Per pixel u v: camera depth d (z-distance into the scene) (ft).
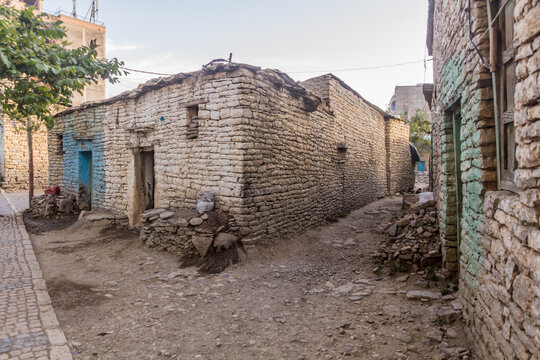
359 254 23.11
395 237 21.27
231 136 22.26
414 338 12.02
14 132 60.80
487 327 9.31
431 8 24.47
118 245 25.52
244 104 21.90
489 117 10.40
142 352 11.51
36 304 14.71
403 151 68.28
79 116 38.88
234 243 21.57
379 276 18.67
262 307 15.11
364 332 12.60
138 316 14.26
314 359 11.00
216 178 23.16
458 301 14.16
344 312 14.40
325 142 33.96
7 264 20.43
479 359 9.86
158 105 27.78
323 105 33.37
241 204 21.88
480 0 10.50
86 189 39.65
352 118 42.65
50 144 46.03
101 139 35.37
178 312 14.65
